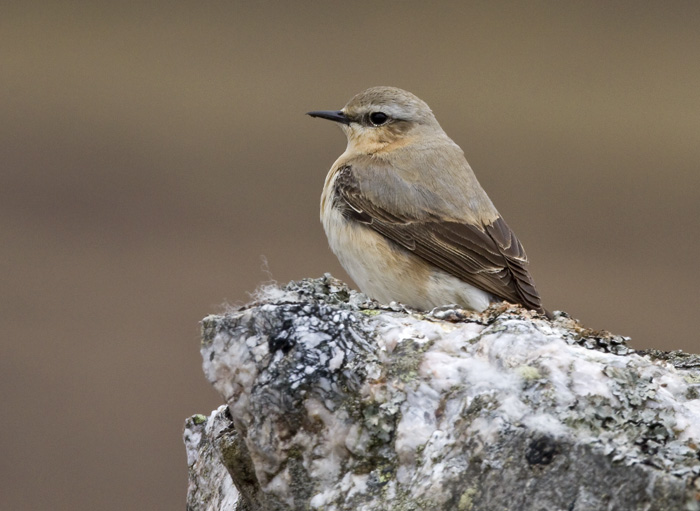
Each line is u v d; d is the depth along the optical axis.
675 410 8.70
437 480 8.46
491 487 8.19
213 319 9.76
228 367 9.52
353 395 9.23
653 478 7.56
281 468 9.20
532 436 8.28
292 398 9.20
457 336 9.80
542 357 9.23
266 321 9.59
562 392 8.81
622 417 8.61
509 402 8.70
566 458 8.04
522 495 8.00
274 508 9.20
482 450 8.42
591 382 8.93
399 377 9.30
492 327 9.82
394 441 9.02
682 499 7.39
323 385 9.23
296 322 9.58
